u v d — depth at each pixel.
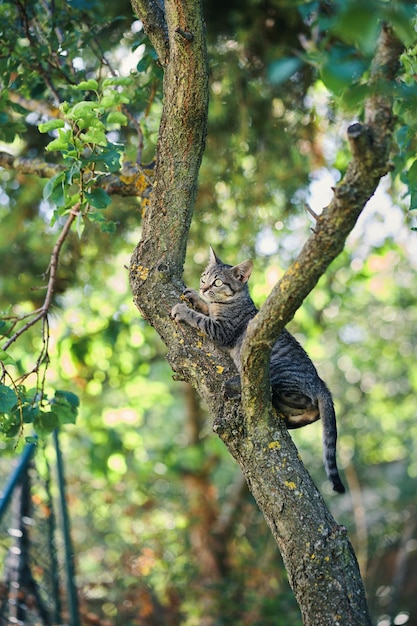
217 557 12.53
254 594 11.26
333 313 14.25
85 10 7.32
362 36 3.38
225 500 14.20
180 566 12.10
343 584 4.44
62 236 6.42
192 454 12.96
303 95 10.33
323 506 4.64
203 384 5.00
